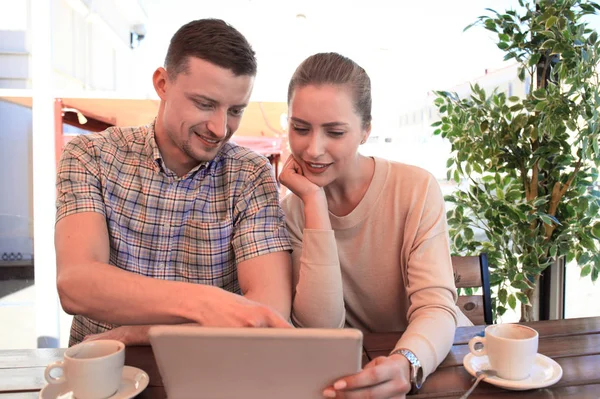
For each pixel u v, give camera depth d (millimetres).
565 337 1070
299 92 998
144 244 1199
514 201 1954
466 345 1029
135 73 3137
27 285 3291
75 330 1270
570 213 1967
